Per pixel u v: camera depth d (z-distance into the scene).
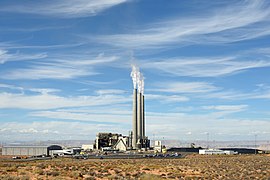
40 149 192.25
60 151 190.12
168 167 82.88
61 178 51.72
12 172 60.34
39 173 57.97
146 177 55.47
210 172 71.06
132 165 87.50
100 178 54.81
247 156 176.25
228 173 68.69
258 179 57.66
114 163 97.69
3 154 193.25
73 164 89.56
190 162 110.75
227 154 196.88
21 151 193.38
